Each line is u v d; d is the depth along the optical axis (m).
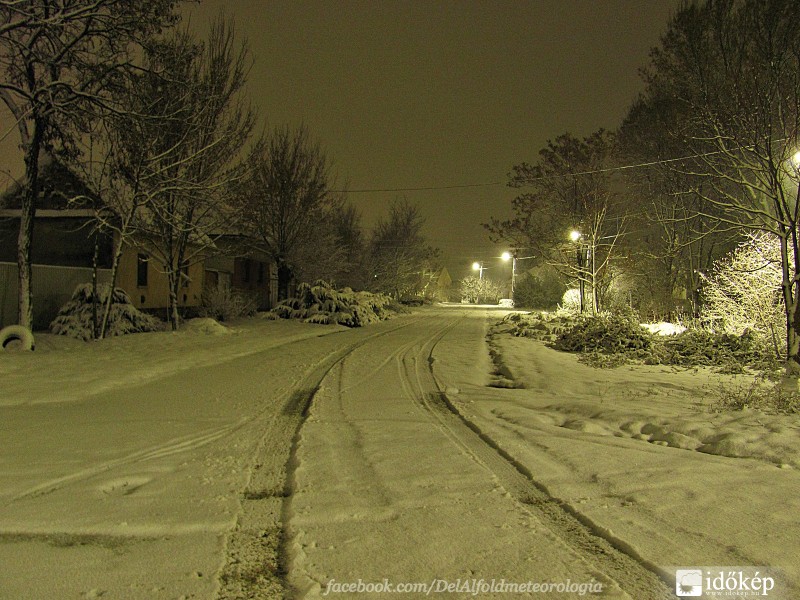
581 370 14.41
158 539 4.50
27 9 13.61
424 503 5.23
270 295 40.00
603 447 7.23
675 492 5.54
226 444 7.31
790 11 11.94
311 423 8.40
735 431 7.52
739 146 12.50
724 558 4.17
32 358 13.72
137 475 6.00
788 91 12.30
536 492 5.64
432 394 11.10
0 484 5.68
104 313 18.06
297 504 5.19
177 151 18.73
